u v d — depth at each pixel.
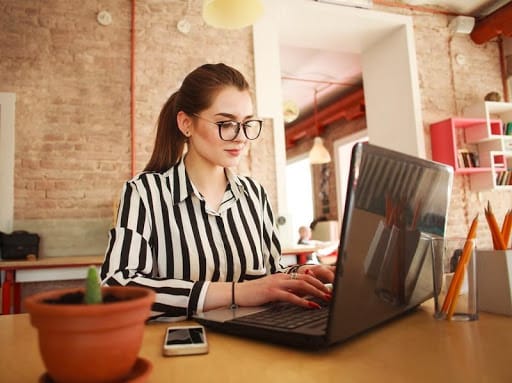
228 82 1.12
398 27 4.38
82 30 3.44
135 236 1.04
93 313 0.37
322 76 6.29
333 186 7.87
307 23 4.19
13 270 2.72
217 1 2.53
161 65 3.59
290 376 0.50
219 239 1.18
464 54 4.62
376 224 0.63
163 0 3.66
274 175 3.75
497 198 4.54
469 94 4.57
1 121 3.18
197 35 3.72
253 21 2.56
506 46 4.80
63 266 2.75
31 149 3.23
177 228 1.13
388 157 0.63
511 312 0.80
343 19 4.14
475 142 4.44
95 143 3.37
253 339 0.68
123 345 0.39
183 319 0.86
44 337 0.38
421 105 4.32
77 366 0.37
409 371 0.51
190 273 1.12
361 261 0.60
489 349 0.59
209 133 1.11
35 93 3.28
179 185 1.17
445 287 0.80
